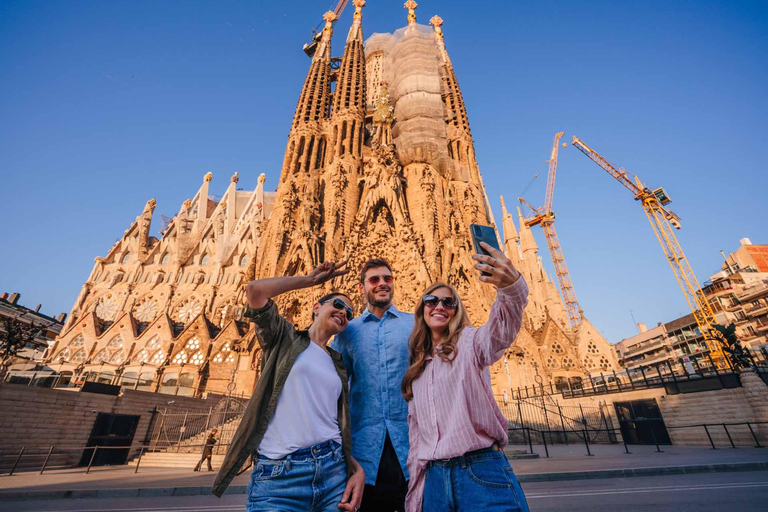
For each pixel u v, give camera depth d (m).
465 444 2.76
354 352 4.27
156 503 9.78
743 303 67.19
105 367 51.09
